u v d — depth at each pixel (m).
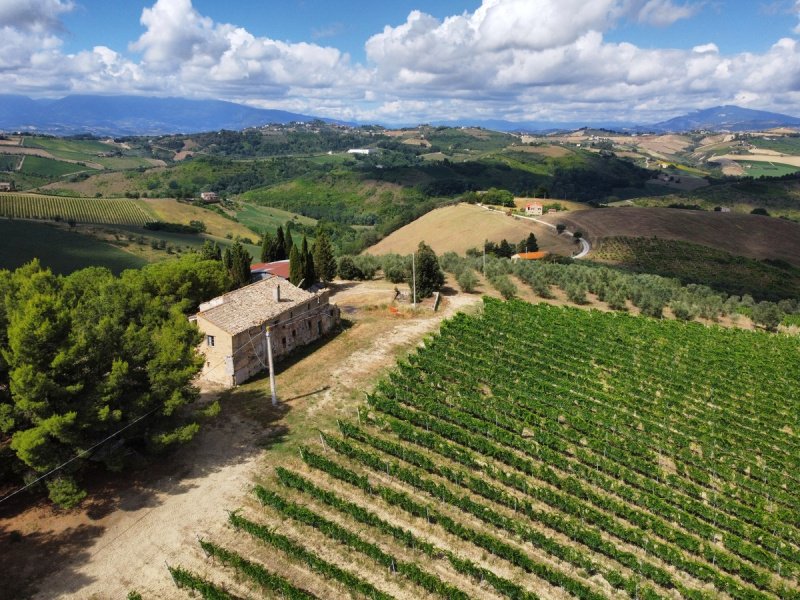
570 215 179.38
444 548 31.42
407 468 39.16
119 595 27.69
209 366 52.06
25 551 30.30
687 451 42.41
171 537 31.64
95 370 35.72
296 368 55.53
